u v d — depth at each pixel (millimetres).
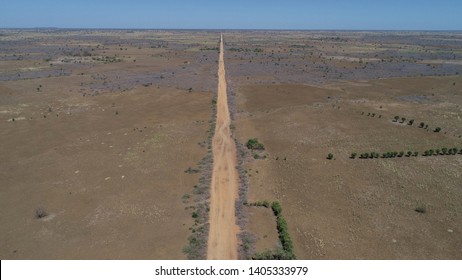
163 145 46094
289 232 27922
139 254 25094
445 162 40375
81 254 25297
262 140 48062
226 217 29719
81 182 36750
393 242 26562
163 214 30266
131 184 35938
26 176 38344
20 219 30219
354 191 34281
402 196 33188
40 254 25438
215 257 24750
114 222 29344
